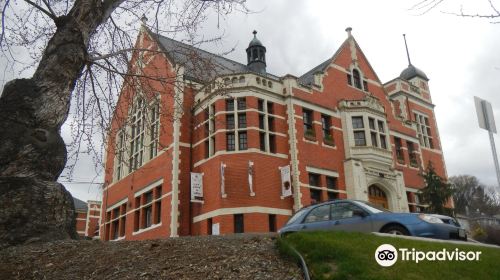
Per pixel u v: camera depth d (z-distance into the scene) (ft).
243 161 73.26
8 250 25.64
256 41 111.34
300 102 83.51
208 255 24.49
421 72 125.08
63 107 32.55
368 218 33.35
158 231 78.28
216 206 71.20
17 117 30.63
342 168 85.40
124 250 25.93
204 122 77.15
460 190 225.97
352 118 90.68
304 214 37.47
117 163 102.99
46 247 26.12
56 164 31.12
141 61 42.19
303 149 79.82
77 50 34.04
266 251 25.22
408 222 31.50
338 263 22.26
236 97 77.41
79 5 35.47
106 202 102.89
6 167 29.17
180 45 40.63
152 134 44.75
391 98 109.09
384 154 89.15
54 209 28.99
